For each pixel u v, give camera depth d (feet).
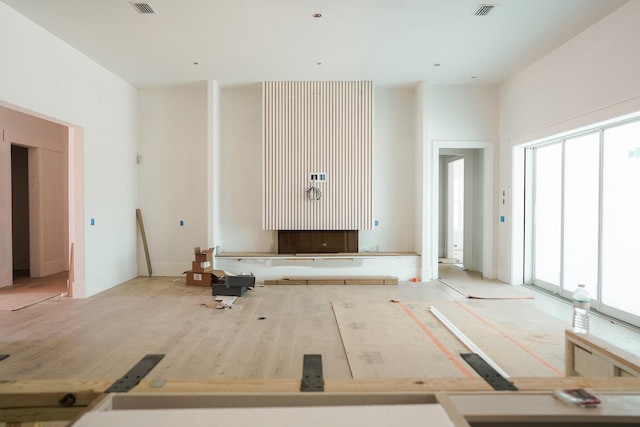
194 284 18.33
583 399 3.44
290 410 3.21
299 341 10.89
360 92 19.52
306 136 19.56
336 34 14.06
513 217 18.53
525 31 13.65
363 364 9.14
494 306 14.49
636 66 11.23
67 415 3.87
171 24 13.26
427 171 19.60
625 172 12.71
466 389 3.81
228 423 3.02
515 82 18.22
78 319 13.02
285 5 11.97
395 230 20.95
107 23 13.17
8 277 18.52
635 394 3.68
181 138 20.75
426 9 12.17
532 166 18.47
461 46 15.05
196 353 10.04
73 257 16.16
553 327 11.97
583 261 14.93
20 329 12.00
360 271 19.62
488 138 19.90
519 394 3.66
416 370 8.80
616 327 12.04
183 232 20.83
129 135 19.93
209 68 17.63
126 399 3.58
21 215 22.76
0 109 18.28
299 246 20.04
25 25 12.67
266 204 19.65
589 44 13.25
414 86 20.21
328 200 19.71
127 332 11.71
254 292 16.98
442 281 19.48
